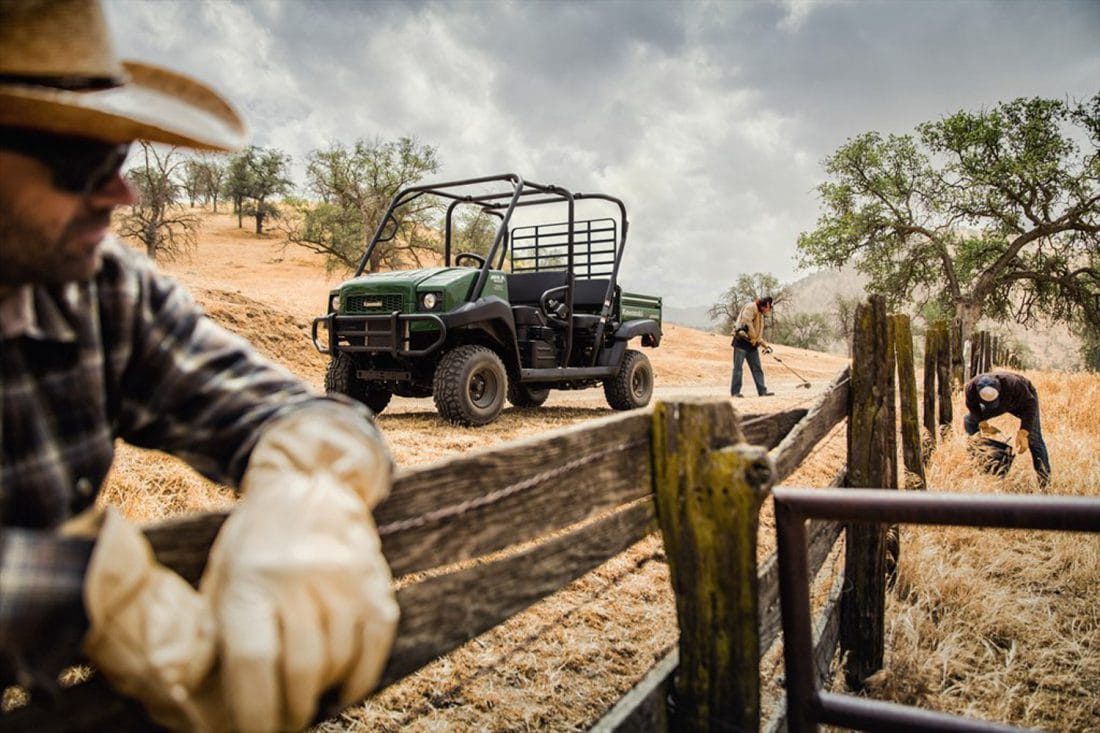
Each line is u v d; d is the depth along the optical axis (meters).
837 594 3.24
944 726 1.71
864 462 3.48
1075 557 4.54
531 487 1.43
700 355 34.75
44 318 0.84
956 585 4.05
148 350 0.98
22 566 0.59
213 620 0.66
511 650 2.88
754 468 1.59
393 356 7.52
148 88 0.86
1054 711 3.15
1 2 0.65
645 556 3.91
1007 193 30.41
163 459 4.56
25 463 0.84
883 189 32.50
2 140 0.68
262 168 74.94
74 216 0.75
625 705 1.52
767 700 2.68
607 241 9.93
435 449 5.94
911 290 33.69
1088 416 9.18
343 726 2.32
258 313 15.09
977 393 6.35
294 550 0.65
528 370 8.33
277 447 0.80
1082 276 31.84
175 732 0.69
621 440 1.66
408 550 1.20
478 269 8.11
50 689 0.64
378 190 35.69
